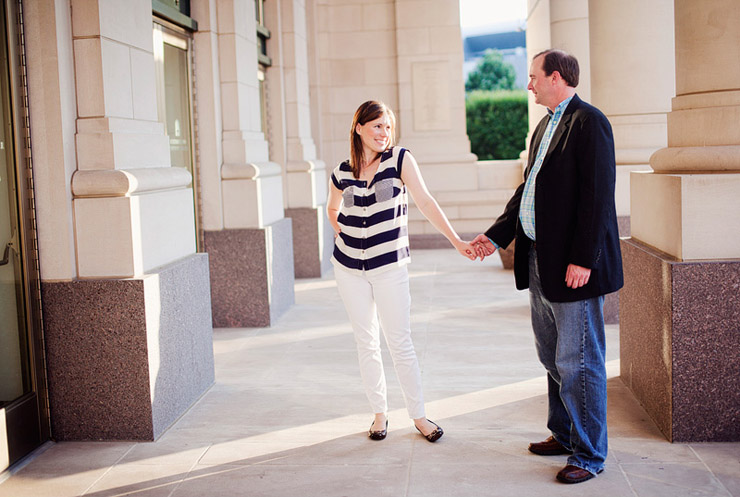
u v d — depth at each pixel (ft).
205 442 13.74
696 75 13.55
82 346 13.67
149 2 15.85
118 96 14.33
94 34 13.65
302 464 12.57
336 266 13.26
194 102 22.84
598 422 11.60
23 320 13.38
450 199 40.98
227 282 23.18
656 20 21.86
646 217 14.85
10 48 12.96
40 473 12.56
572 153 11.12
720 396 12.65
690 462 12.02
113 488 11.93
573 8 27.25
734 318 12.46
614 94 22.29
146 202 14.34
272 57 31.30
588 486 11.32
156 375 13.96
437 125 41.52
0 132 12.81
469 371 17.71
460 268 33.86
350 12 42.09
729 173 12.78
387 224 12.83
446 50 41.29
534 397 15.64
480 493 11.22
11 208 13.09
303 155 32.40
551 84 11.47
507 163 41.06
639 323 14.73
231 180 23.13
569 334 11.40
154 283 13.93
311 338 21.57
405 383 13.34
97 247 13.70
